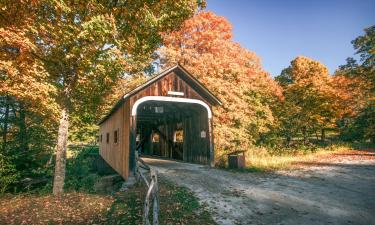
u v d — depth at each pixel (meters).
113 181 13.10
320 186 8.73
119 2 9.22
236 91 17.80
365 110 27.00
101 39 8.04
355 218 5.74
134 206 7.16
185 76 13.26
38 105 8.58
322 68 28.09
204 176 10.66
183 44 19.20
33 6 7.94
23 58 7.80
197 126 14.94
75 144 33.44
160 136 21.66
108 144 19.11
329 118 26.62
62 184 9.58
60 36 8.13
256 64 21.61
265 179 10.07
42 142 14.28
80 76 9.20
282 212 6.28
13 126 13.53
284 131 27.58
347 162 14.35
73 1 8.23
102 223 6.28
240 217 6.04
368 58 26.12
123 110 13.58
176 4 9.45
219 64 17.91
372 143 28.42
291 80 31.33
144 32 9.80
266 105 22.97
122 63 9.02
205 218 6.05
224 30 19.62
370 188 8.25
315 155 18.61
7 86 7.50
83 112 13.11
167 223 5.84
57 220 6.70
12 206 7.94
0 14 7.55
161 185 9.05
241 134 18.03
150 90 12.41
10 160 11.77
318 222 5.59
